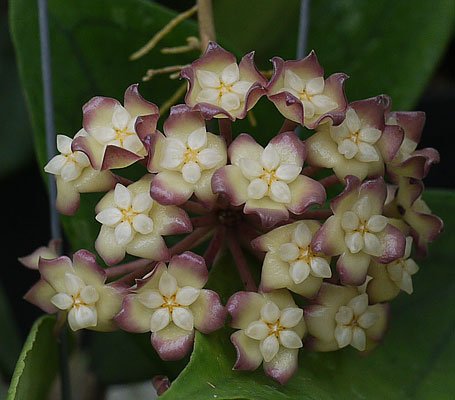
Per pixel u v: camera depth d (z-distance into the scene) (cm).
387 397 23
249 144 21
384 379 24
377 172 22
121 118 22
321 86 22
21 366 21
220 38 26
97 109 22
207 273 21
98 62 26
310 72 22
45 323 23
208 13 25
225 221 23
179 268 21
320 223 22
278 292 21
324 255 21
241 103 21
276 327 21
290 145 21
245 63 22
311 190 21
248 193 21
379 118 22
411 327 25
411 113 23
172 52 25
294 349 22
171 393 20
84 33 26
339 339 22
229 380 21
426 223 22
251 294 21
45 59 24
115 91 26
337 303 22
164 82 26
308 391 22
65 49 26
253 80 22
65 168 22
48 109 24
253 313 21
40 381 24
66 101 26
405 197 22
